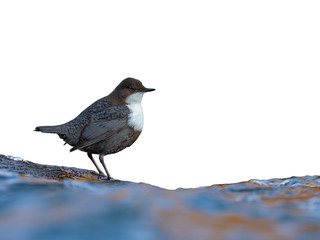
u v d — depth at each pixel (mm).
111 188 6652
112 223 3572
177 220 3715
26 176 7156
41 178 7188
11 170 8109
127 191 5098
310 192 6398
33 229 3426
